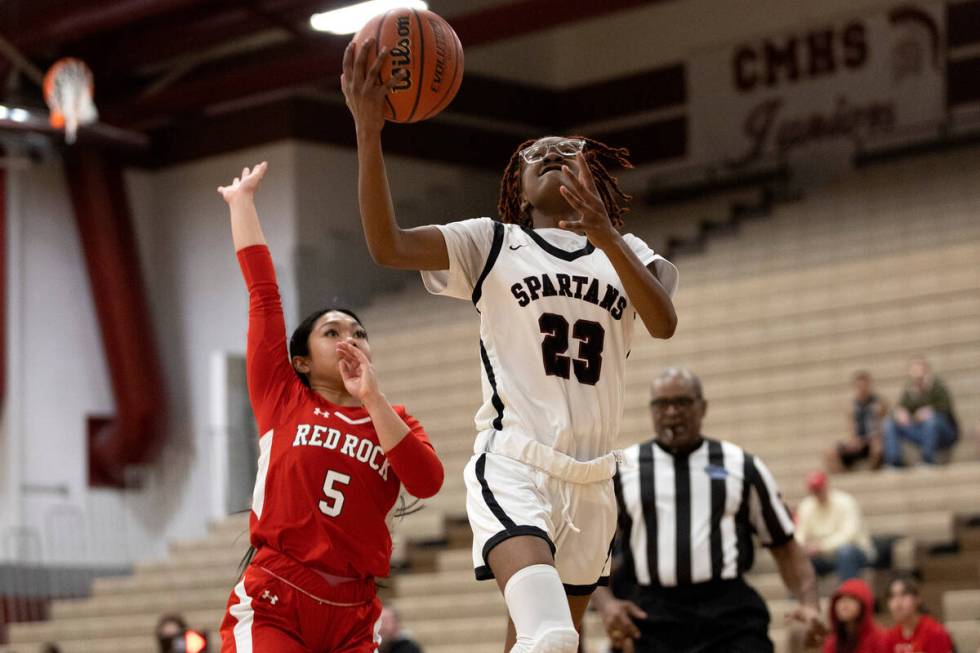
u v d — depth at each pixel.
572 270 4.89
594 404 4.85
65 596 21.22
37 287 22.03
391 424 4.85
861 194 21.02
